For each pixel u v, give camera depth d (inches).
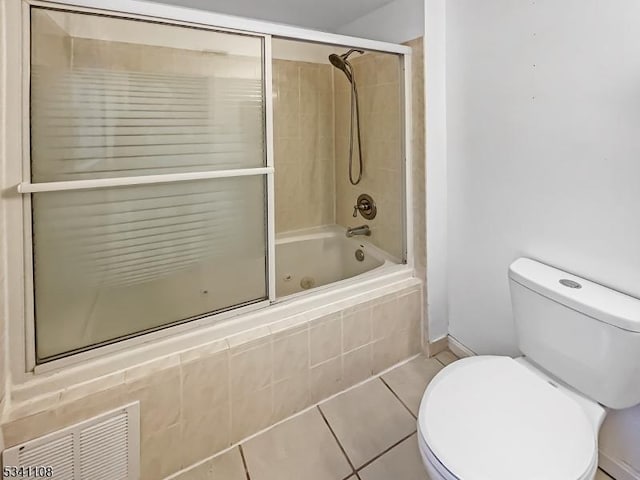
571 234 51.1
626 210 44.5
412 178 74.7
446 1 67.1
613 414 48.2
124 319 49.9
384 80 79.4
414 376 71.6
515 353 63.4
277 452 55.5
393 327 72.7
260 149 57.7
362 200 92.8
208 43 51.4
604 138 45.9
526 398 42.0
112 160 46.4
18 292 41.9
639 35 41.3
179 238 52.8
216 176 53.4
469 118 65.7
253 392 56.9
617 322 40.1
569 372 46.3
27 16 39.8
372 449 55.9
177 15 47.3
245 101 55.4
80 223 45.3
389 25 75.5
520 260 56.8
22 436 40.8
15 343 42.3
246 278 59.3
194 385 51.3
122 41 45.7
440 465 35.2
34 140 41.5
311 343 61.9
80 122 44.0
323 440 57.5
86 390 44.4
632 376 40.9
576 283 48.3
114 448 46.2
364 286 70.9
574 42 47.9
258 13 81.0
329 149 104.6
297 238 95.7
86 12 42.9
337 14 81.4
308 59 97.2
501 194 61.4
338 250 98.3
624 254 45.2
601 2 44.5
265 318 59.5
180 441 51.3
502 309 64.8
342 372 66.9
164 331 52.0
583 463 33.8
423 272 75.0
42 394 43.3
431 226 72.6
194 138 51.9
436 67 68.3
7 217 40.8
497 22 58.1
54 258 44.2
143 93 47.7
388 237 84.0
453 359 76.2
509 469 33.7
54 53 41.8
